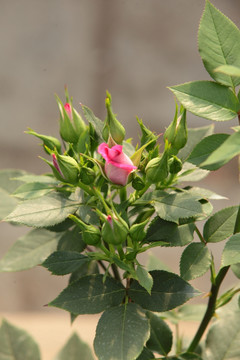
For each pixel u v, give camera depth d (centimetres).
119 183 68
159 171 69
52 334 145
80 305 68
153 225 70
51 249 80
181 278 69
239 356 79
